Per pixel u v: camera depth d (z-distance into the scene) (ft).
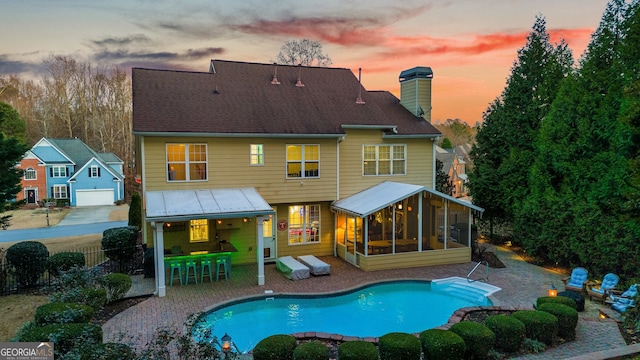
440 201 62.39
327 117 66.23
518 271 58.03
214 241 59.98
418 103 75.77
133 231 58.29
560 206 57.31
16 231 102.78
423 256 60.70
